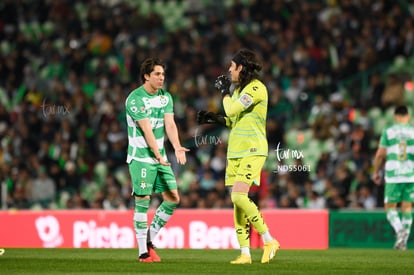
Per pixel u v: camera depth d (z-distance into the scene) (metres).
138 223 28.45
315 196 51.53
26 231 40.81
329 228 39.84
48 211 40.75
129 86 66.25
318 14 69.94
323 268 26.50
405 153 38.59
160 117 28.47
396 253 35.06
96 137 61.09
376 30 66.56
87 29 73.50
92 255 32.69
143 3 78.06
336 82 63.91
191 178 56.31
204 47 69.19
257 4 71.94
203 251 36.38
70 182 57.81
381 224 39.75
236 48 68.00
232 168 27.86
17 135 62.69
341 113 60.12
